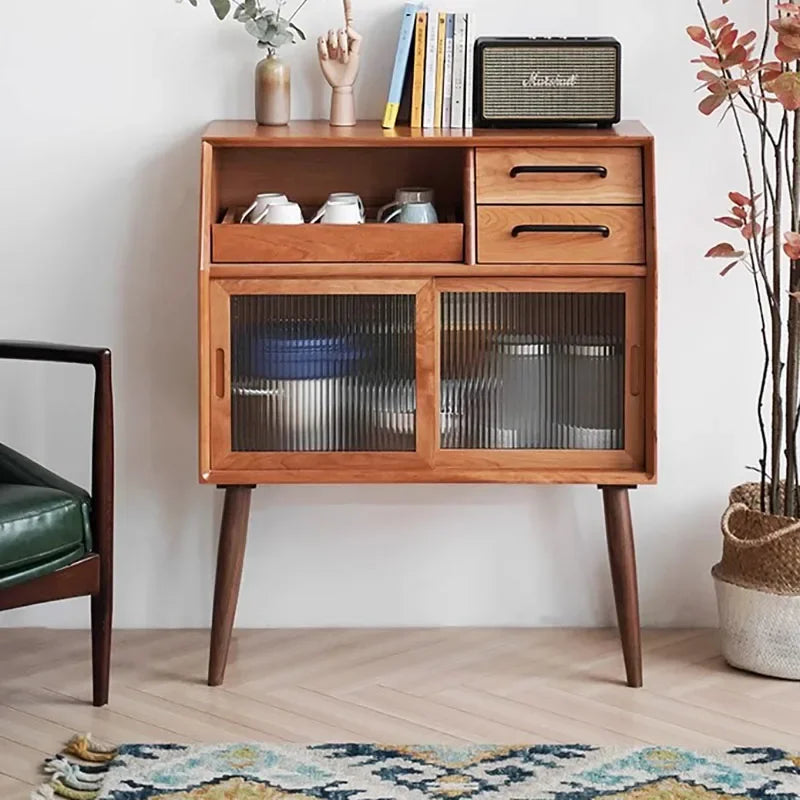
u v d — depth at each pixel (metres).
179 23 3.44
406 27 3.30
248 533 3.60
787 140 3.29
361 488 3.58
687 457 3.60
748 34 3.12
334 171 3.42
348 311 3.16
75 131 3.47
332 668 3.35
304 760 2.84
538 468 3.20
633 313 3.16
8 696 3.17
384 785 2.73
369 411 3.19
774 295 3.28
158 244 3.51
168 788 2.71
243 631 3.60
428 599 3.62
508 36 3.44
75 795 2.70
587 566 3.62
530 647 3.49
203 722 3.04
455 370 3.18
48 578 2.95
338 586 3.62
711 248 3.51
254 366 3.17
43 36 3.44
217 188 3.37
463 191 3.18
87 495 3.04
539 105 3.29
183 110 3.47
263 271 3.13
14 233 3.50
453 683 3.26
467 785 2.73
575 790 2.71
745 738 2.96
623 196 3.15
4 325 3.54
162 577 3.62
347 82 3.36
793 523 3.23
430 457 3.19
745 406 3.58
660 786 2.72
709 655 3.44
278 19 3.33
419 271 3.14
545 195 3.16
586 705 3.13
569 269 3.14
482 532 3.61
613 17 3.45
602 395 3.19
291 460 3.19
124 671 3.33
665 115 3.48
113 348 3.54
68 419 3.57
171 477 3.58
